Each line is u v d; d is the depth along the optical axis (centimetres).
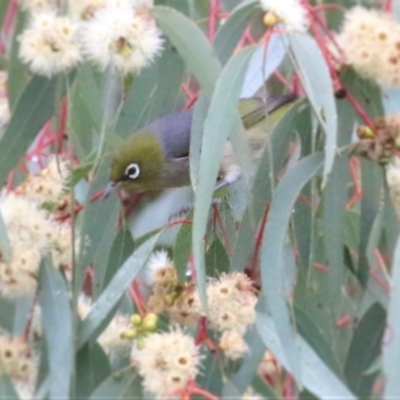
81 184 451
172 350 349
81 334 388
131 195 395
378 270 467
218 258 358
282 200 356
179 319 372
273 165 391
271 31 368
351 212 460
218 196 337
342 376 413
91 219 400
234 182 338
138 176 387
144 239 383
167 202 383
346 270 447
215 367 393
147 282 397
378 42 389
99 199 401
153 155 385
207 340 374
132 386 386
